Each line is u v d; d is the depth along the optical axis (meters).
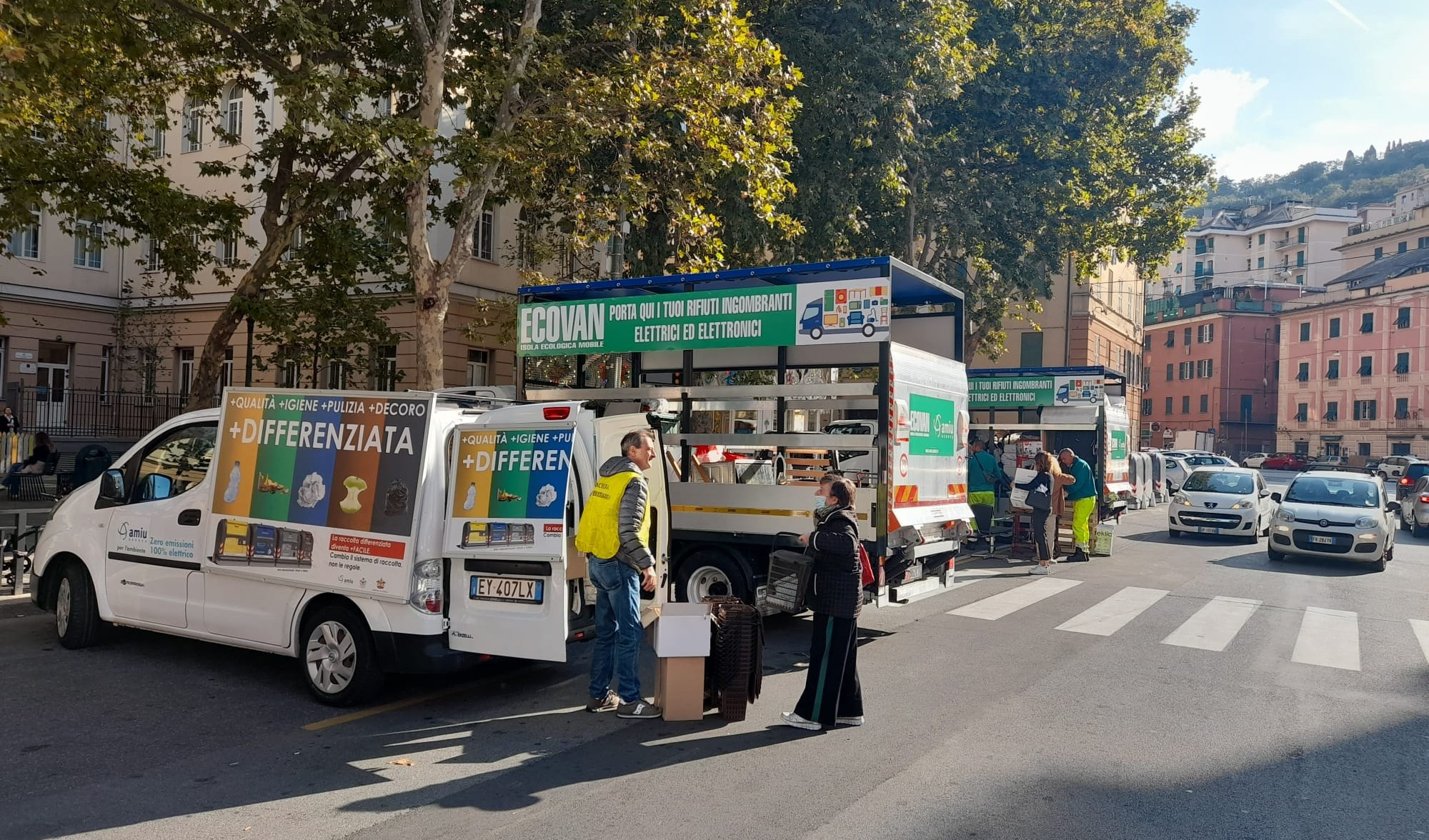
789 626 9.54
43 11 9.91
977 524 15.38
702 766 5.25
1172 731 5.95
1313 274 99.06
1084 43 23.36
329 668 6.30
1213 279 108.62
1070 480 14.45
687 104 13.30
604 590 6.21
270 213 14.59
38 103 11.59
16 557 9.50
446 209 16.20
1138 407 54.72
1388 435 62.19
